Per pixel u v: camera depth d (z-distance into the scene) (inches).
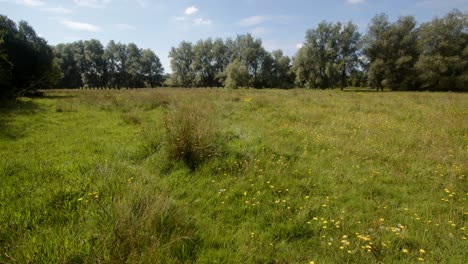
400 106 562.6
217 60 2866.6
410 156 225.1
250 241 113.9
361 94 1024.2
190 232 113.7
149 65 2928.2
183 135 212.4
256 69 2632.9
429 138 275.1
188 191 162.9
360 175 189.8
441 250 107.9
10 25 938.1
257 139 272.8
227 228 126.0
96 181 156.1
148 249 95.1
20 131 316.5
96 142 276.1
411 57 1668.3
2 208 128.4
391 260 101.9
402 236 115.0
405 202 152.9
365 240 113.0
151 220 111.4
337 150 244.4
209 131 230.2
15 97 691.4
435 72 1525.6
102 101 607.5
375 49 1798.7
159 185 161.5
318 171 195.9
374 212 140.6
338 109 507.2
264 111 487.8
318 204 145.7
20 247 95.7
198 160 204.8
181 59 2876.5
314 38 2012.8
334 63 1969.7
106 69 2726.4
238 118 420.8
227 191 163.8
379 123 363.6
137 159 220.4
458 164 203.8
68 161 208.2
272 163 206.7
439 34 1569.9
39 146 258.8
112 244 97.4
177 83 2915.8
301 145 261.4
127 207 113.9
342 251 106.8
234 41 2748.5
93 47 2603.3
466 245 108.9
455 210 140.6
